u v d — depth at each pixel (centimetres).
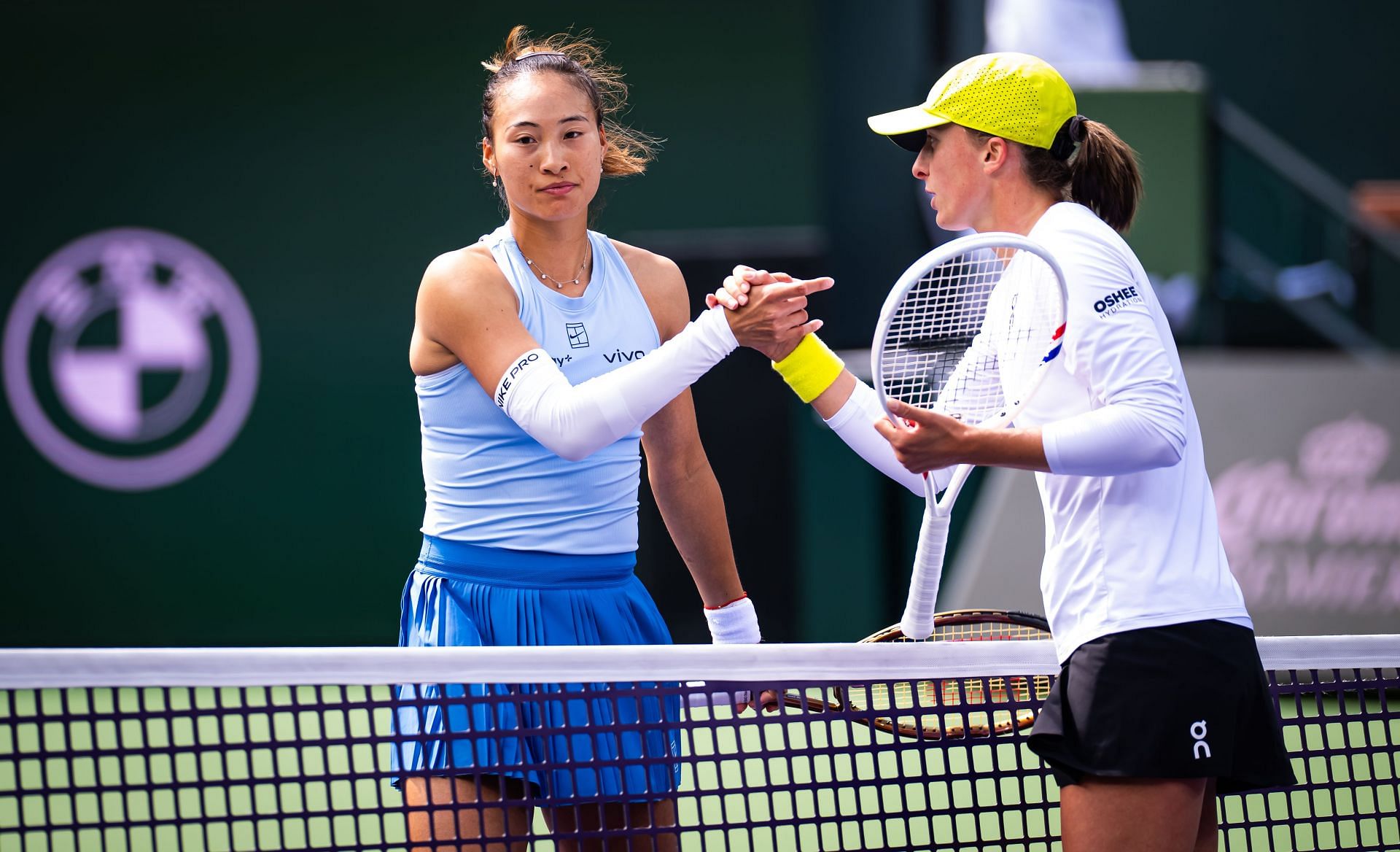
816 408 880
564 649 758
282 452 2939
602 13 3019
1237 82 3716
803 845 1435
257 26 2936
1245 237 3059
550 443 789
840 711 783
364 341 2953
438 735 762
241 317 2938
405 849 788
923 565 786
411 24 2961
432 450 866
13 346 2908
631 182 3045
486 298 819
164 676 742
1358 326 2773
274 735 747
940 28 2531
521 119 813
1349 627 2078
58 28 2908
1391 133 3700
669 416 927
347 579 2938
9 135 2908
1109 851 708
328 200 2952
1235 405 2136
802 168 3028
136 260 2925
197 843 1523
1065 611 727
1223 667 698
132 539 2917
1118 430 676
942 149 787
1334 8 3697
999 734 799
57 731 2009
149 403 2922
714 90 3036
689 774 1620
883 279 2438
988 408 810
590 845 863
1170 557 707
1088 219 730
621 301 874
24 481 2909
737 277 809
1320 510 2103
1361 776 1614
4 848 834
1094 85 2595
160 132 2925
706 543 957
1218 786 754
